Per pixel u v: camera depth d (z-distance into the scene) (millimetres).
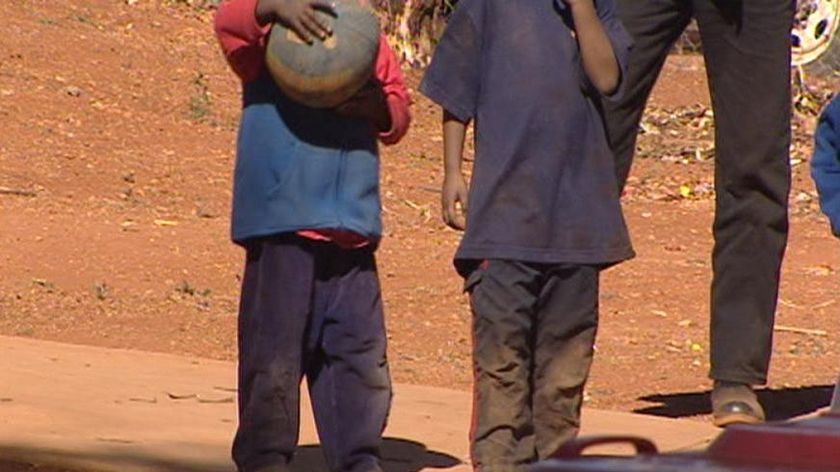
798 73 38062
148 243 23938
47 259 22672
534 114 10914
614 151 14430
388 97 10875
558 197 10891
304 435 12977
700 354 18719
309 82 10391
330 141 10719
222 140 31156
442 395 15133
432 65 11148
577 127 10977
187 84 34219
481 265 10891
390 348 18797
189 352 18375
